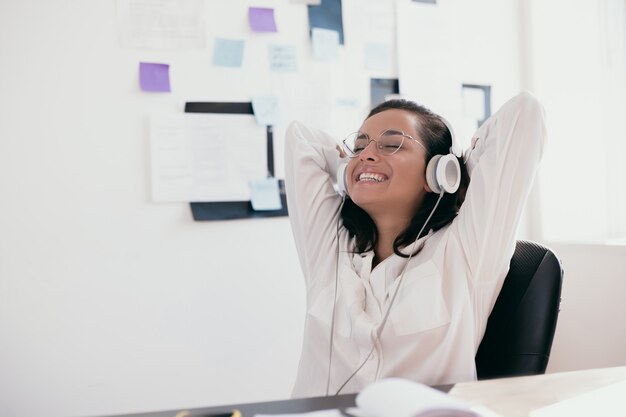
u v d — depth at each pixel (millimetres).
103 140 1803
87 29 1793
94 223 1789
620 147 2289
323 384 1109
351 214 1264
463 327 1030
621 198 2285
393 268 1141
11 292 1710
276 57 1992
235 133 1936
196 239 1890
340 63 2078
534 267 1057
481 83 2275
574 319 1986
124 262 1815
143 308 1829
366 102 2107
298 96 2018
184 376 1862
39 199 1741
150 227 1843
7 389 1700
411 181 1178
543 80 2271
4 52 1718
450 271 1089
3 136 1714
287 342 1983
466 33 2262
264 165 1966
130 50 1831
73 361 1757
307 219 1302
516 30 2334
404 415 519
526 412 613
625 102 2281
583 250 1953
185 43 1888
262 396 1946
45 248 1743
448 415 528
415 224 1194
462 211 1129
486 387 715
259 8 1968
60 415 1740
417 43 2184
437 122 1257
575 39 2248
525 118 1065
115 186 1812
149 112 1848
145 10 1848
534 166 1064
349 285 1140
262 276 1961
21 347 1714
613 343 1844
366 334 1040
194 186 1884
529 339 1009
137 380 1815
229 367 1912
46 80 1754
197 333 1881
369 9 2123
